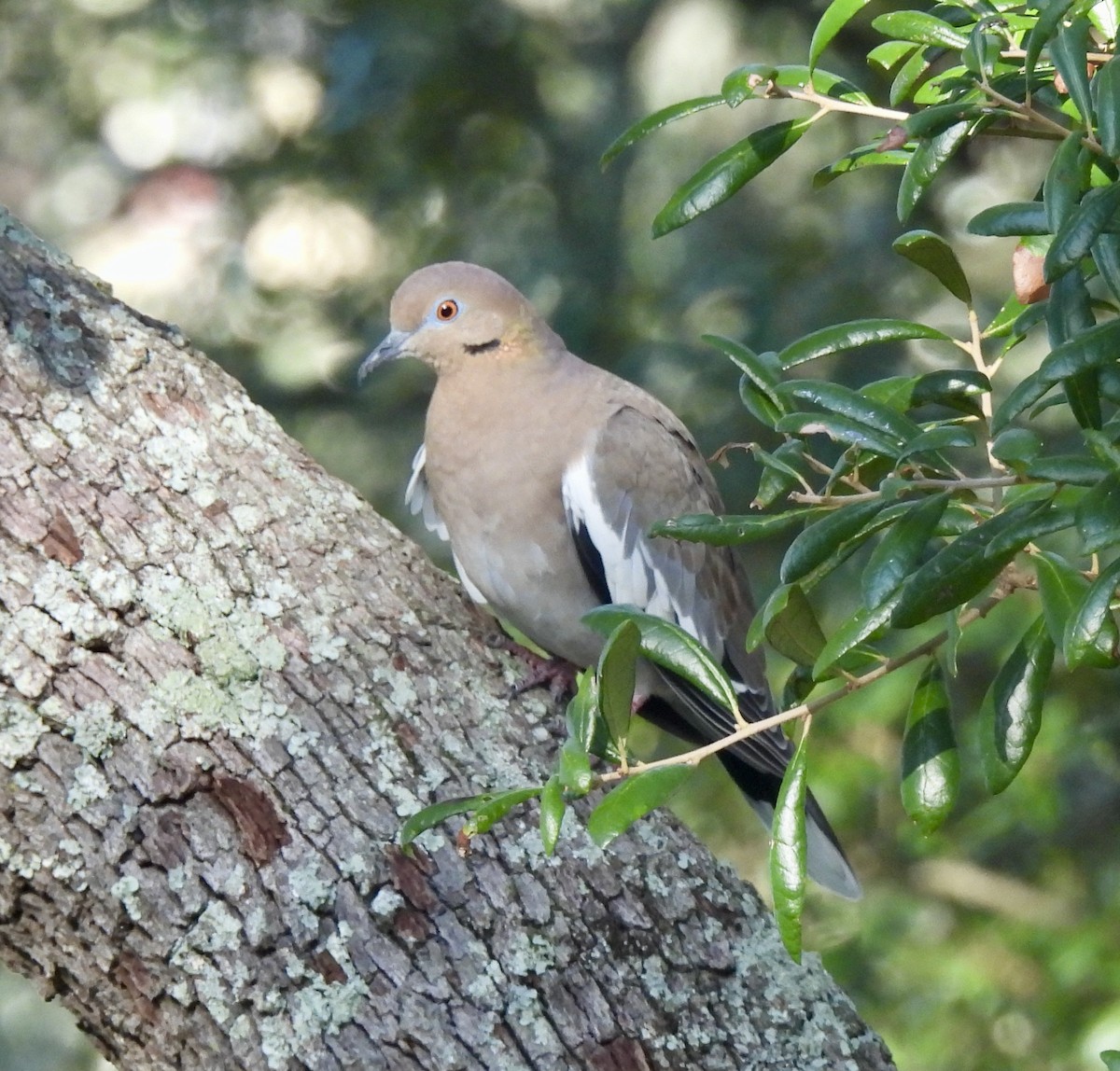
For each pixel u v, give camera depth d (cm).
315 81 1402
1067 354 383
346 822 493
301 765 496
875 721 1095
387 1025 477
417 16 1336
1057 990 1067
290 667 510
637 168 1431
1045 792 1060
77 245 1553
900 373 1202
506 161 1384
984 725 429
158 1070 482
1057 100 442
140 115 1490
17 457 503
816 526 406
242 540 525
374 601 541
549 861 509
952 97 424
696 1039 502
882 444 419
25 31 1473
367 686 518
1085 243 367
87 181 1562
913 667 1082
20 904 477
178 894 475
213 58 1409
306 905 480
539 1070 482
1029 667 427
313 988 476
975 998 1073
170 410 537
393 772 506
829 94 468
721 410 1232
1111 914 1056
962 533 415
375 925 484
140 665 491
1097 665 389
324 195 1384
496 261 1352
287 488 548
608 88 1420
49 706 479
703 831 1209
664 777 407
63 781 475
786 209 1362
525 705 552
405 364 1361
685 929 519
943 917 1164
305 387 1366
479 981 486
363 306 1373
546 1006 491
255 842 483
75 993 486
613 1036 493
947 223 1269
